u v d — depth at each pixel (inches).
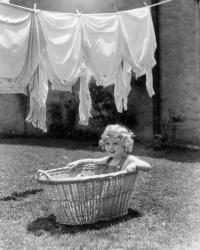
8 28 205.2
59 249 158.6
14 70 207.9
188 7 392.8
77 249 157.4
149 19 251.1
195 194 234.7
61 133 491.2
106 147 200.5
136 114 431.5
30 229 182.2
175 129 407.5
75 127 478.6
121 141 197.3
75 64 226.1
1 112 537.3
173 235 169.2
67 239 167.9
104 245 160.2
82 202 180.2
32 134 517.0
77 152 391.9
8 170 313.6
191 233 171.2
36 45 216.1
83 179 176.7
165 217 192.7
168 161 342.0
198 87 392.5
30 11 213.2
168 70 408.2
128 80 259.3
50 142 460.8
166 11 405.1
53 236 172.6
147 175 284.7
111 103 446.3
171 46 405.1
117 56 242.7
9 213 205.2
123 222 186.4
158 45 409.4
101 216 187.3
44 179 180.9
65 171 209.5
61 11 469.7
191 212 200.4
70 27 225.1
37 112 234.1
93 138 463.5
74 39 225.9
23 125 523.2
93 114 458.6
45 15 217.3
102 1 448.1
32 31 215.2
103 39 237.1
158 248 155.8
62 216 183.8
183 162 337.1
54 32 219.9
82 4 458.6
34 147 428.1
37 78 227.3
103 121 453.7
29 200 227.3
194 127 396.8
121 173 184.4
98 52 235.8
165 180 270.1
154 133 413.4
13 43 206.1
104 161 207.3
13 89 224.1
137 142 429.7
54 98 491.5
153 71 410.3
